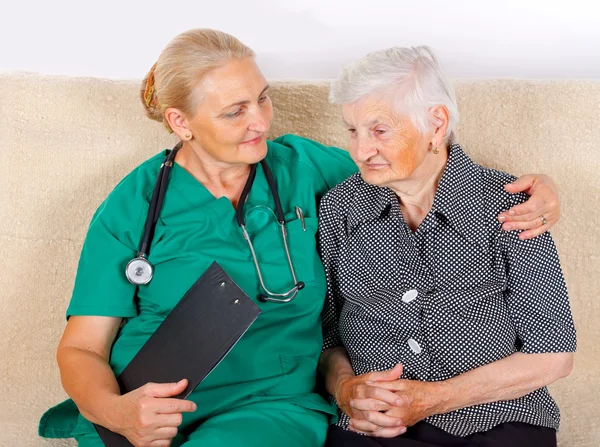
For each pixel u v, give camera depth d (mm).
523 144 1833
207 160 1646
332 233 1629
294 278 1594
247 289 1601
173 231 1614
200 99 1544
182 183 1658
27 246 2004
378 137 1434
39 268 2000
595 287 1824
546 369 1480
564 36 2119
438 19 2168
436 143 1468
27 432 1896
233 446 1444
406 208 1574
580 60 2127
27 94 1989
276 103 1954
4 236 2008
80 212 1993
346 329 1614
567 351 1478
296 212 1651
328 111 1931
